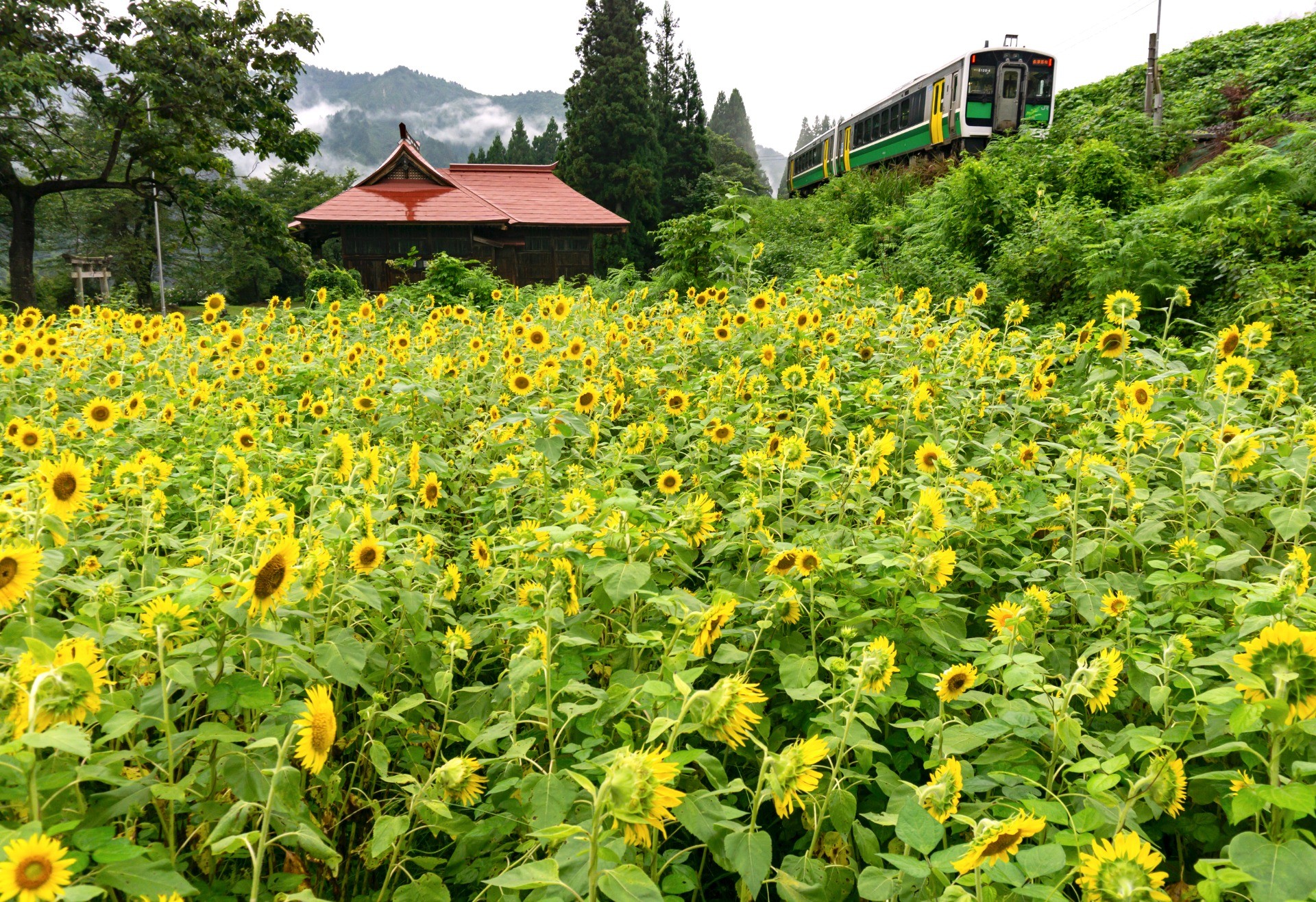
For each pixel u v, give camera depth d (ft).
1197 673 8.27
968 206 43.16
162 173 95.40
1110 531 11.76
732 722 5.86
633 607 9.40
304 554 8.77
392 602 9.93
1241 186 35.29
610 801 5.00
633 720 8.45
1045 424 17.12
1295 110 58.75
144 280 169.37
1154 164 60.08
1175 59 90.22
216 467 14.02
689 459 15.35
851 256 52.85
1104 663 7.27
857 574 10.37
